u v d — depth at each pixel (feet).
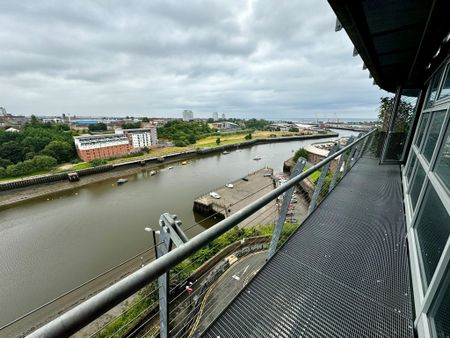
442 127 6.11
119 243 49.47
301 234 6.84
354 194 10.39
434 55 8.66
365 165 16.76
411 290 4.70
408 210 8.04
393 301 4.43
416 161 9.73
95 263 42.98
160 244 3.34
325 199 9.77
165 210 67.26
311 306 4.32
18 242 51.03
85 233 54.08
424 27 6.51
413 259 5.34
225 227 2.89
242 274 26.78
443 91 8.23
